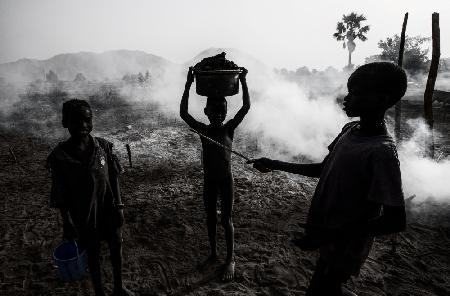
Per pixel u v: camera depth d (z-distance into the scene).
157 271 3.38
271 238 3.99
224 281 3.17
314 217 1.74
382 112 1.42
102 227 2.64
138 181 6.21
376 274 3.29
